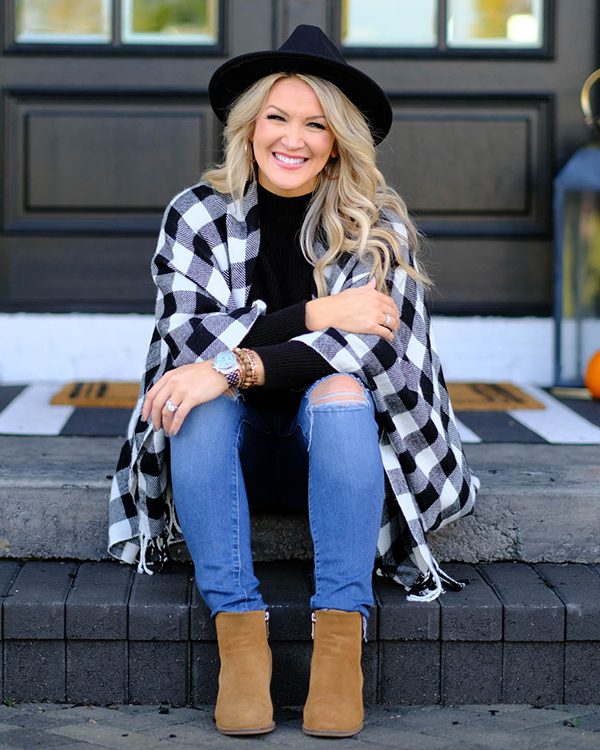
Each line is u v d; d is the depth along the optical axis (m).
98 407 3.55
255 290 2.39
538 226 4.18
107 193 4.14
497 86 4.15
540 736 2.14
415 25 4.15
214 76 2.38
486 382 4.13
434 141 4.16
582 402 3.76
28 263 4.14
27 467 2.65
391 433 2.27
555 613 2.29
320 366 2.20
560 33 4.13
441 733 2.15
